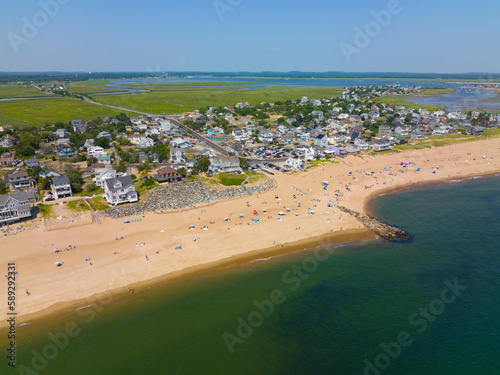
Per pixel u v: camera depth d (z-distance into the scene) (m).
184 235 82.75
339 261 74.19
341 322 56.59
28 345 50.97
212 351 50.44
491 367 48.12
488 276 68.62
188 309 59.03
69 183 101.69
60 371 46.66
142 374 46.44
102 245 77.50
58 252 74.12
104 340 52.09
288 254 76.56
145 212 94.81
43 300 59.66
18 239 78.88
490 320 56.78
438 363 48.75
